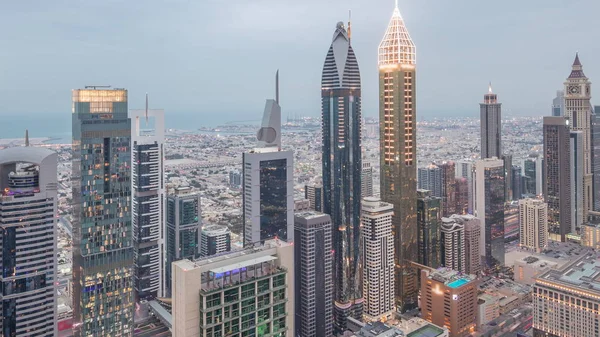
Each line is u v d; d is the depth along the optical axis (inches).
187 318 4586.6
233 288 4758.9
